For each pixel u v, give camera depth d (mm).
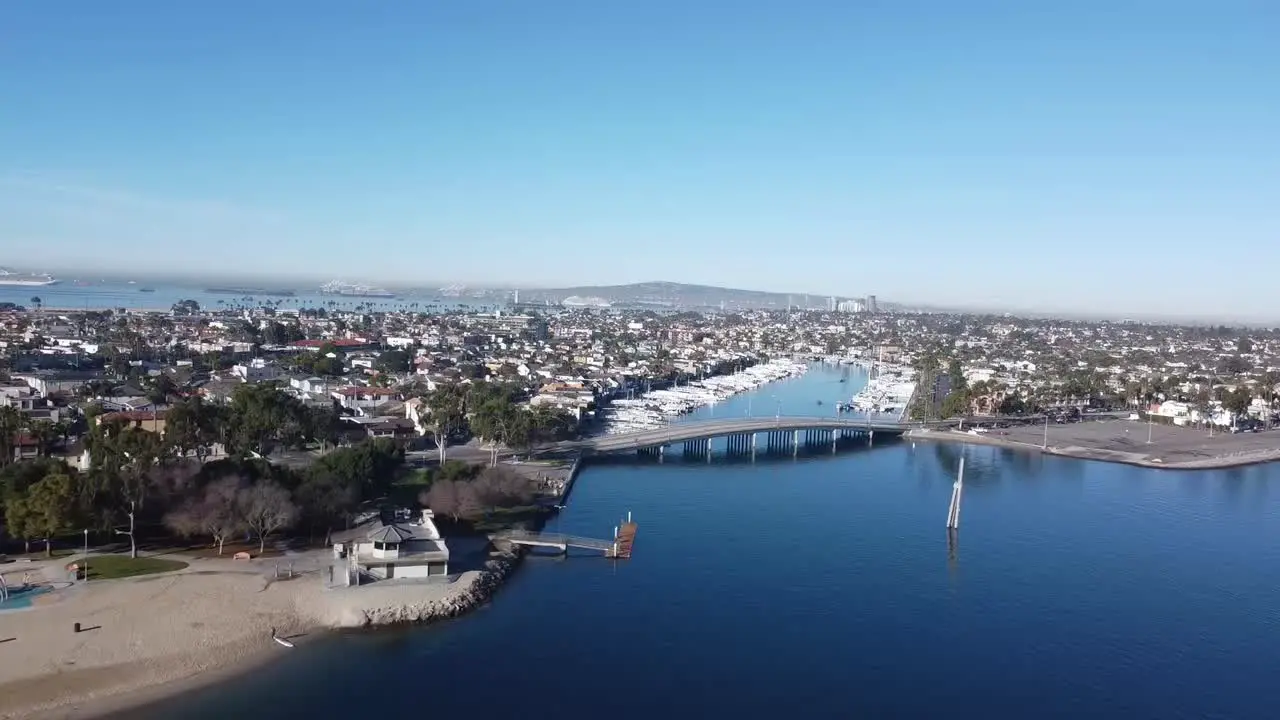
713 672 126000
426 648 129125
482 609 145625
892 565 178625
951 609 154375
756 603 154000
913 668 130000
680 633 139500
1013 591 164625
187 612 132250
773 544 191375
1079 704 120875
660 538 193750
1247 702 122812
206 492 162500
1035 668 131625
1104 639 143250
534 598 152125
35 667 114062
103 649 119688
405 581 149250
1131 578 175125
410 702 113062
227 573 148250
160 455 173500
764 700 118312
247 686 114562
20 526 147000
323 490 175000
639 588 159500
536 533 189250
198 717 106438
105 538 162625
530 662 126562
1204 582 173875
